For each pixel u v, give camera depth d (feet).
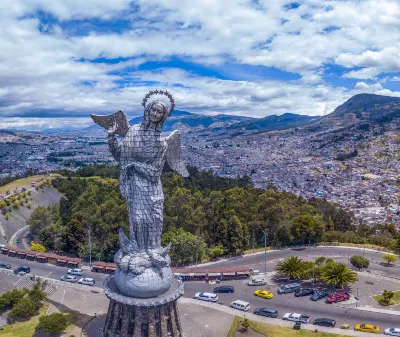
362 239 487.20
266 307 307.78
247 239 444.55
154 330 217.36
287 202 561.43
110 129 225.35
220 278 363.97
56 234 472.44
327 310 305.53
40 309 303.07
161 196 231.09
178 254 398.01
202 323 282.36
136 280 215.51
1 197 629.10
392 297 326.85
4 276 375.25
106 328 231.71
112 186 615.98
